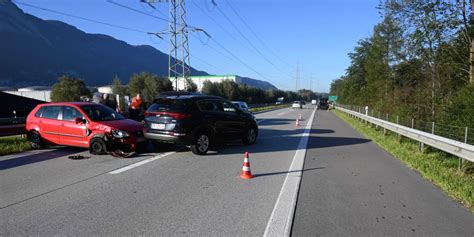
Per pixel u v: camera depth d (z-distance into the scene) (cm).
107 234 447
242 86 7706
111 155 1018
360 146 1273
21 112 2073
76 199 592
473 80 1424
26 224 480
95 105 1141
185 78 4003
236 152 1114
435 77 1839
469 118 1038
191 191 646
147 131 1058
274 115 3656
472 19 1589
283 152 1119
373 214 529
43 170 817
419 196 625
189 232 454
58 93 5147
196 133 1043
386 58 2961
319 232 457
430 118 1576
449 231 465
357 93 5228
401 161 970
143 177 754
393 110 2250
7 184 687
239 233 451
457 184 688
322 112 4700
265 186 687
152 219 500
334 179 751
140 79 5597
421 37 1769
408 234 454
